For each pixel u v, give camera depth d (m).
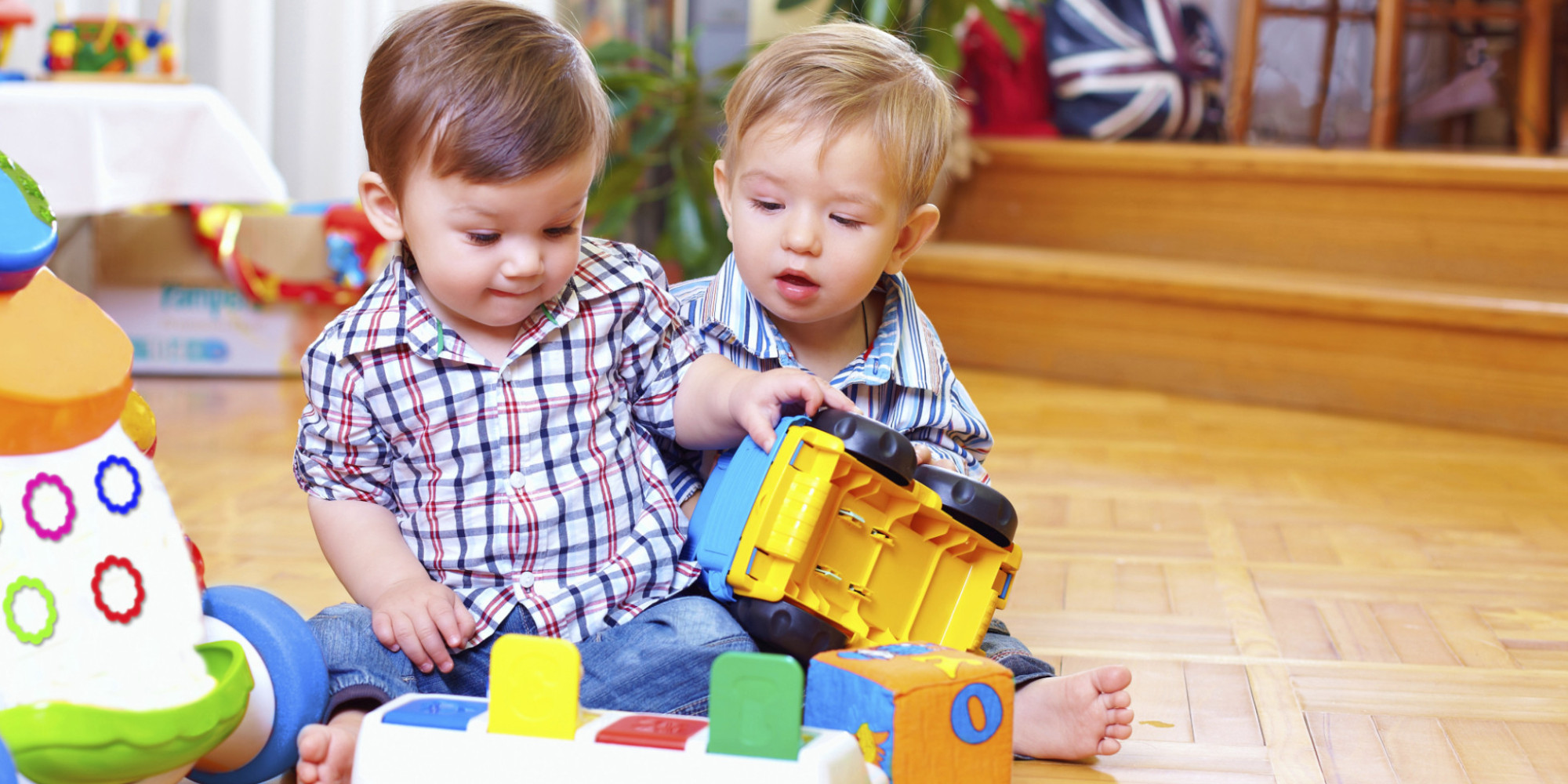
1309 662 1.12
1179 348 2.52
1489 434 2.21
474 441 0.89
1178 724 0.97
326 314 2.37
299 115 2.83
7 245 0.65
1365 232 2.51
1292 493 1.75
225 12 2.69
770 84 0.95
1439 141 3.15
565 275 0.85
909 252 1.03
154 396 2.16
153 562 0.69
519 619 0.88
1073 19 2.97
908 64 0.98
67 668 0.63
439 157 0.79
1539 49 2.82
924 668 0.74
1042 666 0.92
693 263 2.75
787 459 0.85
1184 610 1.25
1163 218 2.73
